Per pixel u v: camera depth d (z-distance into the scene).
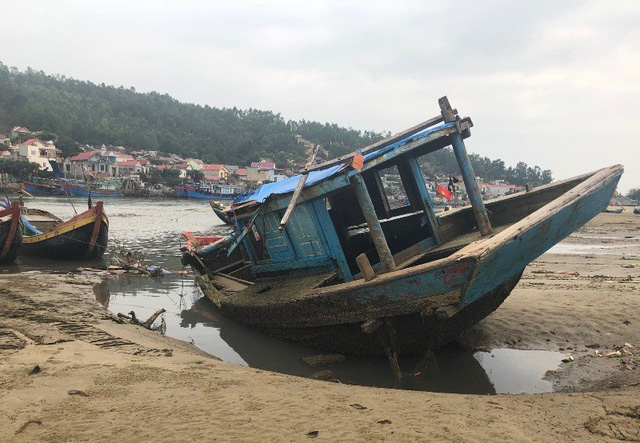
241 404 5.60
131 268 19.02
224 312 11.95
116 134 136.62
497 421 5.13
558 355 8.52
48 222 27.19
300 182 9.31
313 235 9.84
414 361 8.45
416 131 10.18
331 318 8.56
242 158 153.38
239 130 181.25
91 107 157.75
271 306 9.66
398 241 12.17
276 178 121.62
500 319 10.43
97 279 16.94
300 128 199.12
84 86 189.62
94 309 11.58
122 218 49.66
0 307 11.09
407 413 5.36
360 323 8.27
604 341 9.02
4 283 14.45
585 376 7.48
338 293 8.32
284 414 5.29
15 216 19.67
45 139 109.56
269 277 11.52
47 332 9.12
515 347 9.01
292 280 10.62
